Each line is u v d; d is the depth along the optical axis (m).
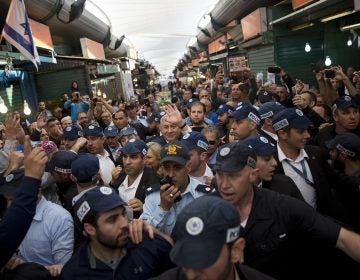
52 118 5.98
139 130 7.02
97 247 1.95
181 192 2.66
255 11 11.11
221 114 5.16
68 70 11.95
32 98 10.77
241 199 2.05
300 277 2.12
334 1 6.76
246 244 2.02
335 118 3.88
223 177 1.99
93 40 15.33
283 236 1.99
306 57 10.87
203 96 6.93
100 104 8.01
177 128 4.27
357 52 10.59
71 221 2.70
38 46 8.12
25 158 1.95
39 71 11.47
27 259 2.60
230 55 17.84
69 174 3.38
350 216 2.77
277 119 2.89
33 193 1.89
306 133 2.85
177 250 1.27
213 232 1.26
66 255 2.60
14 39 5.79
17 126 3.28
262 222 2.01
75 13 9.80
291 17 8.83
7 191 2.40
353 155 2.78
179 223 1.33
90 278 1.93
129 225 2.04
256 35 11.35
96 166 3.07
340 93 6.19
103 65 15.23
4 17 7.62
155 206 2.60
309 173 2.88
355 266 2.17
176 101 12.69
